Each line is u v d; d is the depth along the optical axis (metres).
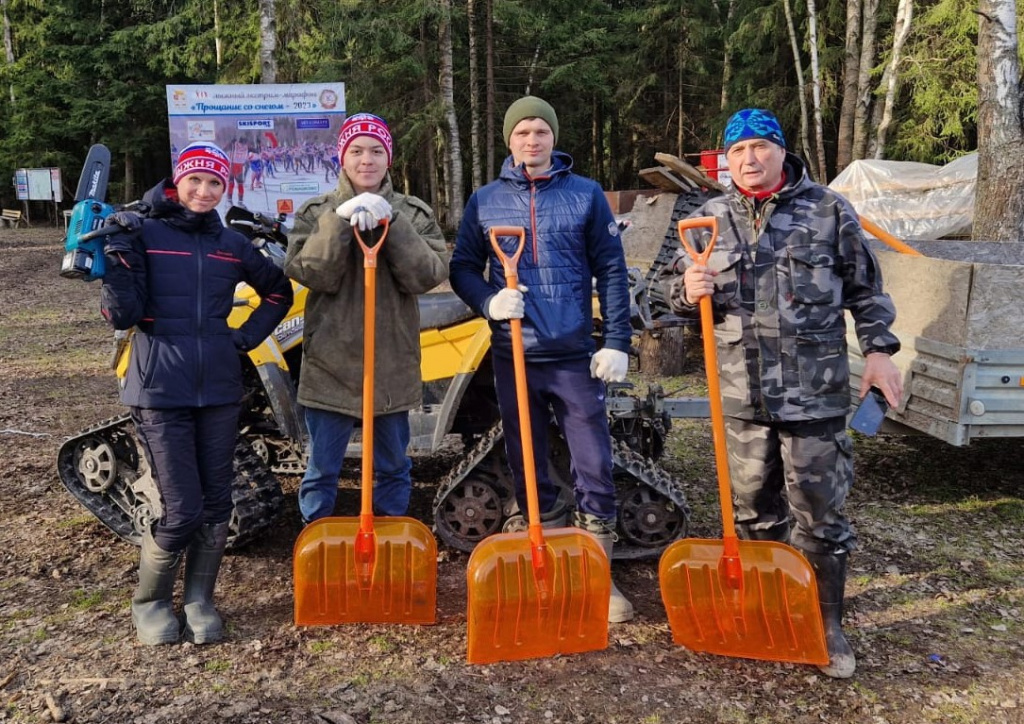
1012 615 3.19
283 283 3.08
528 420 2.82
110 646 2.94
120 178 32.81
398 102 19.09
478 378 4.04
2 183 31.66
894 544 3.85
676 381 6.95
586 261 3.04
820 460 2.73
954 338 3.83
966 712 2.57
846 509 4.30
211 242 2.87
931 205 10.33
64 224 28.66
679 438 5.61
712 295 2.80
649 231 8.64
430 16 18.59
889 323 2.72
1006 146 6.51
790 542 3.08
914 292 4.11
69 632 3.04
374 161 2.96
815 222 2.71
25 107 29.61
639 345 7.36
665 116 23.58
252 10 18.69
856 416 2.69
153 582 2.95
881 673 2.79
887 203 10.59
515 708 2.58
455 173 18.23
